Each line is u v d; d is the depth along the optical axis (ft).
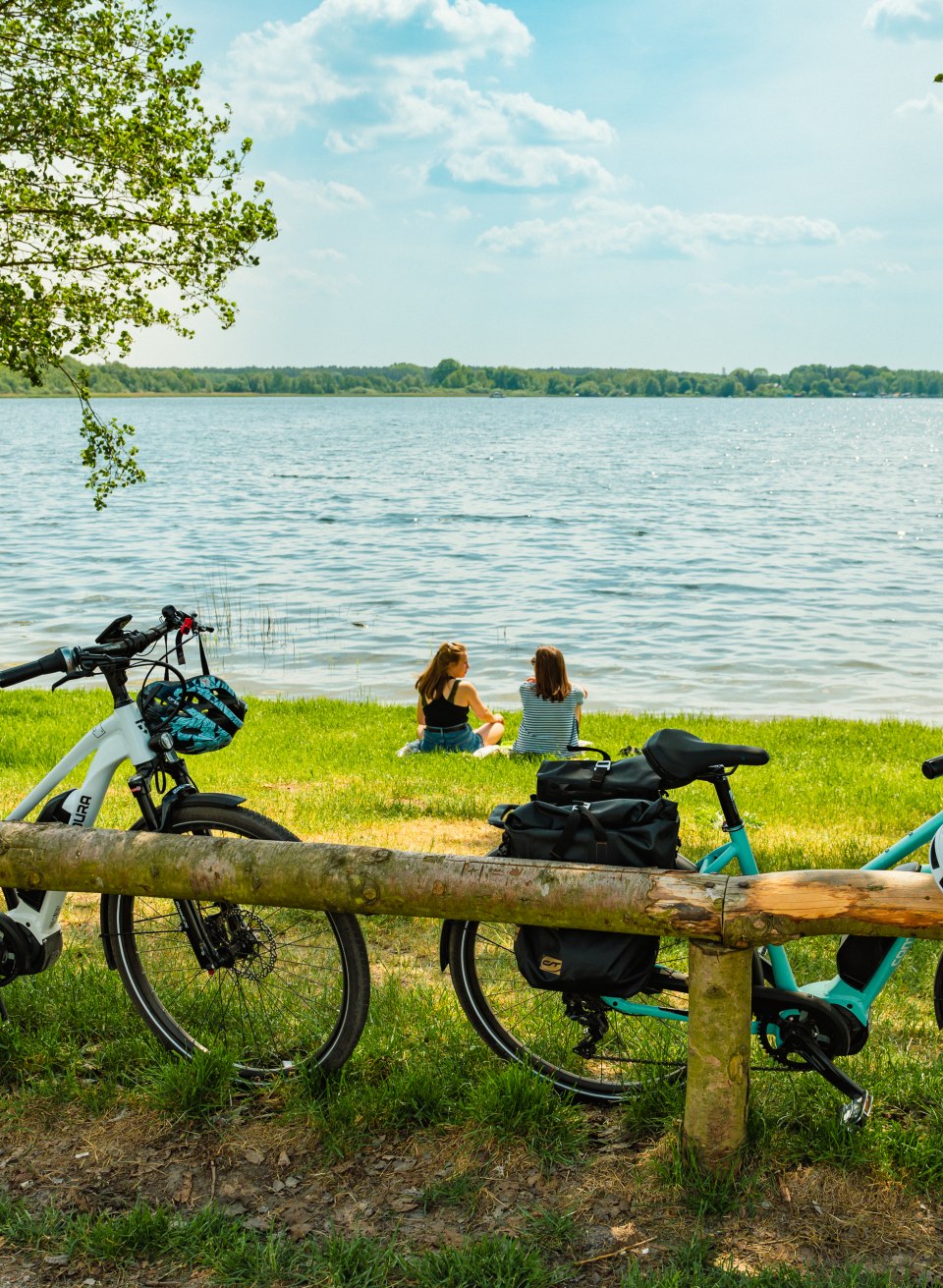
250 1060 12.52
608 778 11.13
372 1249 9.62
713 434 584.40
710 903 9.91
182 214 34.81
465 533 133.49
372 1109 11.51
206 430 624.18
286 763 33.09
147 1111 11.77
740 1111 10.39
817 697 53.36
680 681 56.95
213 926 12.32
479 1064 12.39
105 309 36.11
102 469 39.14
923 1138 10.72
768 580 95.30
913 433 628.69
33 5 32.91
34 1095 11.99
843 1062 12.40
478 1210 10.21
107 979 14.42
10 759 33.04
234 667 59.72
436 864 10.67
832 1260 9.49
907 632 71.00
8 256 34.86
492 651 64.64
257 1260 9.55
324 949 12.42
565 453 370.32
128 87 34.55
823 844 22.99
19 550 115.03
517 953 10.89
